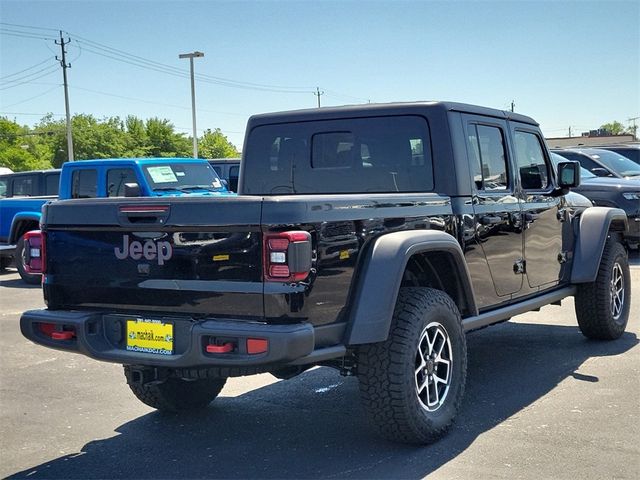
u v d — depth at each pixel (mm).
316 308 3844
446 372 4625
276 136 5859
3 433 4914
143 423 5078
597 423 4727
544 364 6246
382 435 4367
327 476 4020
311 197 3855
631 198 12211
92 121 111625
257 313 3770
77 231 4340
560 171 6297
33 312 4484
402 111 5270
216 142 125812
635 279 10625
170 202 3973
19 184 15000
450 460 4176
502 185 5668
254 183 5980
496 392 5480
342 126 5531
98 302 4312
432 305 4418
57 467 4301
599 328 6914
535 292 6102
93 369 6617
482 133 5492
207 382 5266
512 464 4086
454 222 4949
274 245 3715
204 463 4297
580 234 6742
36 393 5852
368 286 4098
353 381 6000
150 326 4098
